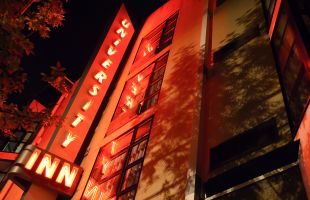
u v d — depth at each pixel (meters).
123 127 13.89
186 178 8.23
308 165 6.13
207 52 12.90
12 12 7.83
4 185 15.52
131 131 13.07
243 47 11.95
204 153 8.91
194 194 7.58
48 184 11.88
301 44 6.85
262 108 8.74
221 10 16.05
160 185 8.91
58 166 12.52
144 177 9.78
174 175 8.73
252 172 7.33
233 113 9.52
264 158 7.30
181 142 9.54
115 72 18.89
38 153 12.24
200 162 8.48
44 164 12.16
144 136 11.81
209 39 14.03
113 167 13.38
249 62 10.86
